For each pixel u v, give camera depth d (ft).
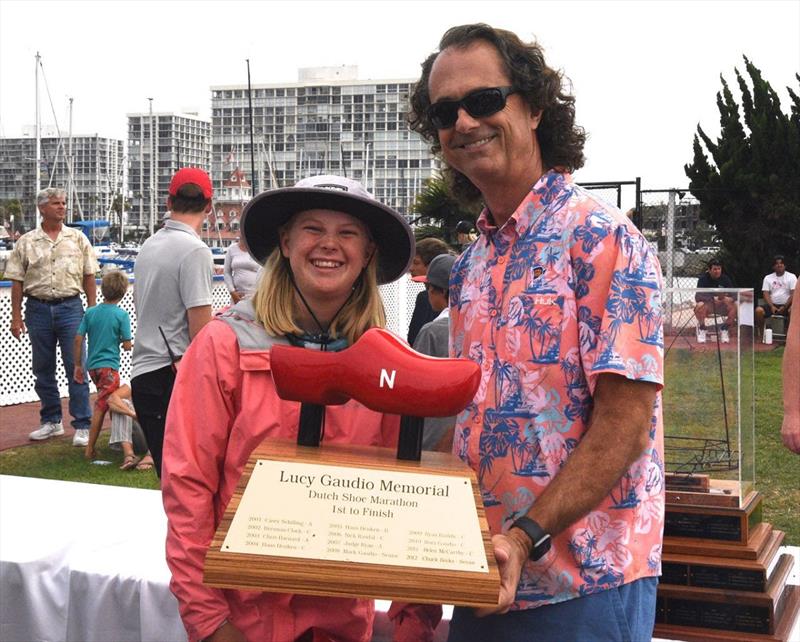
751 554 7.94
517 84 6.22
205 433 6.41
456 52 6.30
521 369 6.05
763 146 67.87
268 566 4.91
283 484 5.18
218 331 6.56
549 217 6.13
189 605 6.25
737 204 68.18
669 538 8.23
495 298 6.30
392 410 5.59
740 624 7.86
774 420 31.09
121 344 24.48
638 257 5.82
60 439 27.17
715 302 8.34
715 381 8.33
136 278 15.98
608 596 5.93
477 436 6.24
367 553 4.98
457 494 5.19
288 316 6.63
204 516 6.35
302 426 5.90
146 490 11.76
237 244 23.85
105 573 8.93
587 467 5.64
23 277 25.93
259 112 390.42
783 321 60.23
